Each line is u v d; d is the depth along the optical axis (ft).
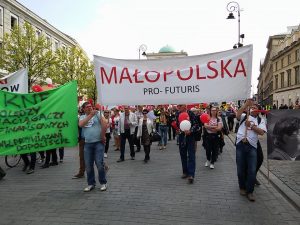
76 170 30.66
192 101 21.21
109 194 22.00
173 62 21.25
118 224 16.47
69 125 24.44
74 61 120.98
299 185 23.70
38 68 97.81
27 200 20.68
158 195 21.74
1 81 30.27
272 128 23.66
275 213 18.28
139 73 21.67
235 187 23.91
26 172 29.35
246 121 20.77
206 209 18.86
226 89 20.80
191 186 24.18
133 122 36.42
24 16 126.52
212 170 30.53
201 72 21.01
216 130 31.27
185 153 26.81
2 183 25.40
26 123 23.90
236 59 20.61
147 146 35.32
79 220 17.04
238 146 21.31
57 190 23.15
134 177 27.45
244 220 17.15
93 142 22.67
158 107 53.78
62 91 24.36
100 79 22.17
